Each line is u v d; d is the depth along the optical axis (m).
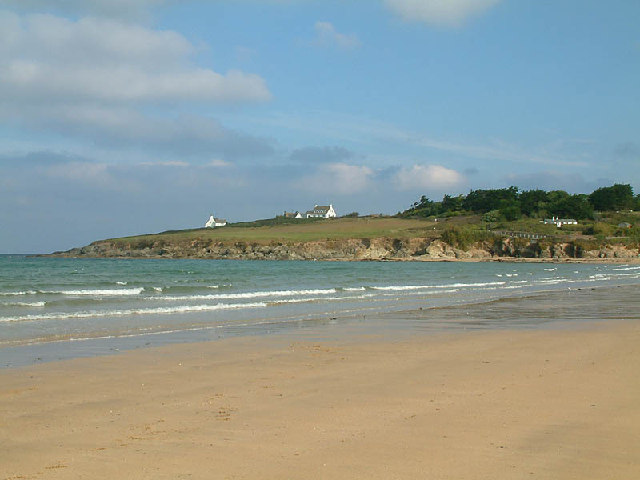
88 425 8.45
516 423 8.37
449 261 148.50
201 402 9.83
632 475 6.40
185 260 153.62
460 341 17.28
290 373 12.39
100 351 15.39
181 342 17.20
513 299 35.19
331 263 133.50
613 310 27.98
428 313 26.48
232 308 28.17
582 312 27.02
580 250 152.12
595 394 10.18
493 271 88.88
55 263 111.88
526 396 10.06
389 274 73.75
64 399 10.08
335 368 12.96
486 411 9.07
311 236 176.38
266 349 15.80
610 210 197.12
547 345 16.30
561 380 11.40
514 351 15.27
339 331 19.98
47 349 15.69
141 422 8.60
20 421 8.67
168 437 7.85
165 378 11.88
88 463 6.84
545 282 56.25
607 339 17.41
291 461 6.85
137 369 12.87
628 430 8.01
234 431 8.10
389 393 10.41
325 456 7.01
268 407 9.45
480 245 162.25
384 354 14.92
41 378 11.84
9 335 18.20
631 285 51.12
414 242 165.75
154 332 19.41
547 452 7.12
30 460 6.95
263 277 62.53
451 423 8.39
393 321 23.19
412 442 7.52
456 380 11.52
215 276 63.81
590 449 7.23
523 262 145.62
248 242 171.12
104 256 177.50
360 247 167.00
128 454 7.15
